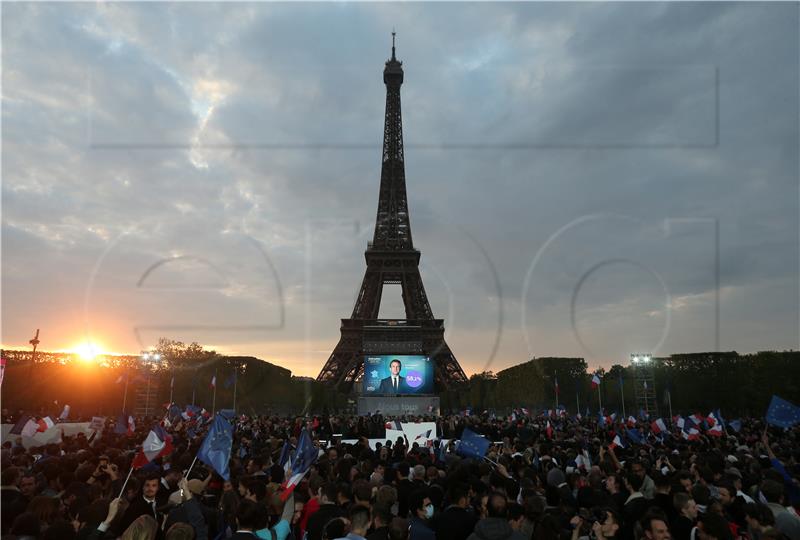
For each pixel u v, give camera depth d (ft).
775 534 26.66
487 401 365.40
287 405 352.28
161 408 289.94
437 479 45.34
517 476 50.62
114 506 29.32
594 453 75.15
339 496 36.40
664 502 35.42
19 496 32.68
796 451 64.85
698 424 114.93
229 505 34.45
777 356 293.84
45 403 254.27
